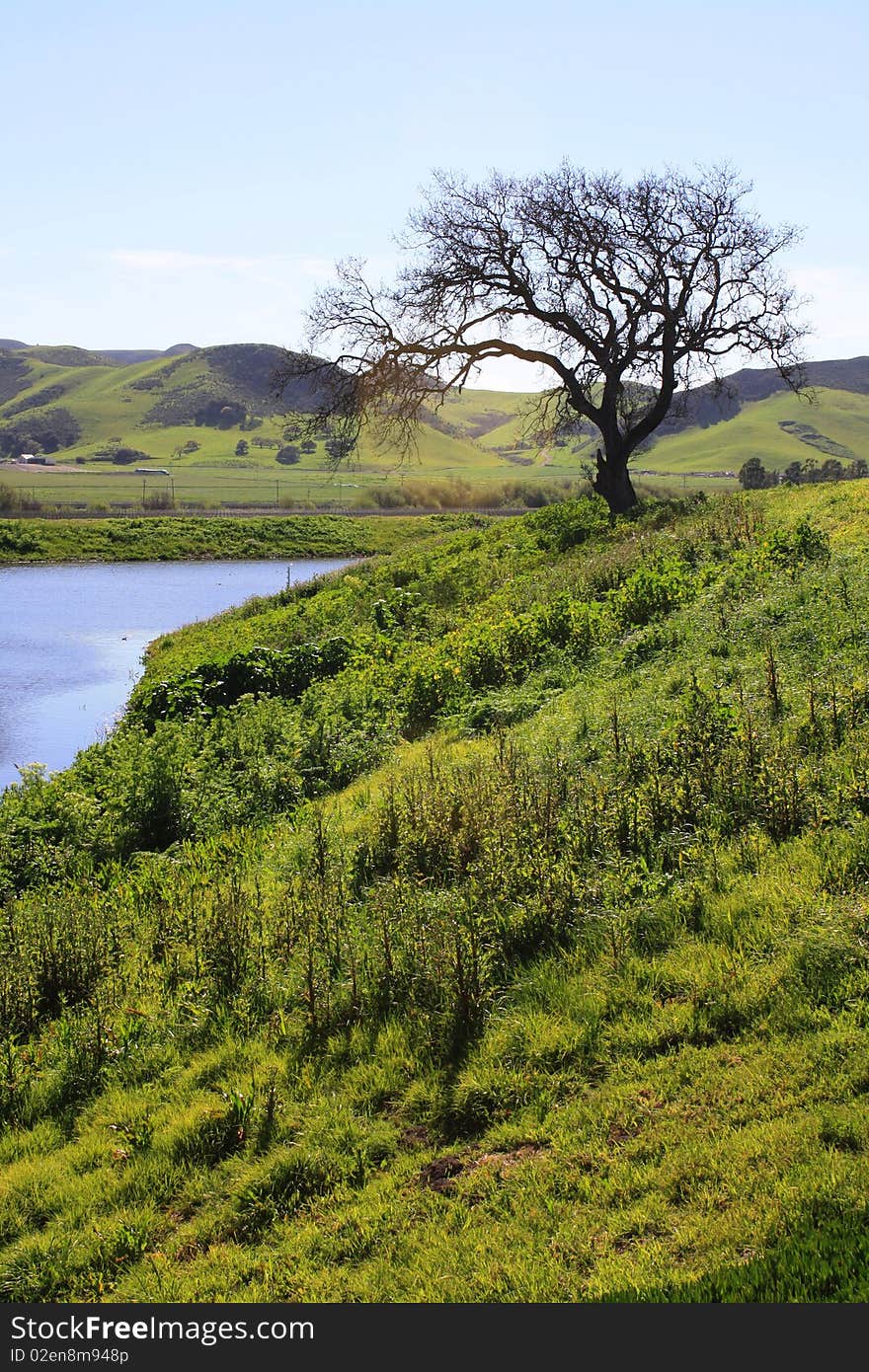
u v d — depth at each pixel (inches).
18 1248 227.1
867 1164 189.2
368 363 1487.5
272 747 632.4
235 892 373.1
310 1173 230.4
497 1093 240.7
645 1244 186.9
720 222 1461.6
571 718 485.4
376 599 1227.2
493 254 1457.9
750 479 4532.5
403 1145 235.1
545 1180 210.5
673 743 386.9
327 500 5036.9
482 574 1244.5
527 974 281.7
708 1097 220.8
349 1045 274.1
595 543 1232.2
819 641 488.7
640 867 316.5
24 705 1061.1
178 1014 313.7
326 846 410.0
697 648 549.6
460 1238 201.2
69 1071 295.7
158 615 1747.0
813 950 251.4
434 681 682.2
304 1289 197.8
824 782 331.6
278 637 1097.4
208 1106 260.7
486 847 346.3
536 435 1704.0
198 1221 226.2
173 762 574.9
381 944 310.7
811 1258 171.0
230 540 2967.5
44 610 1800.0
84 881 473.1
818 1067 219.1
